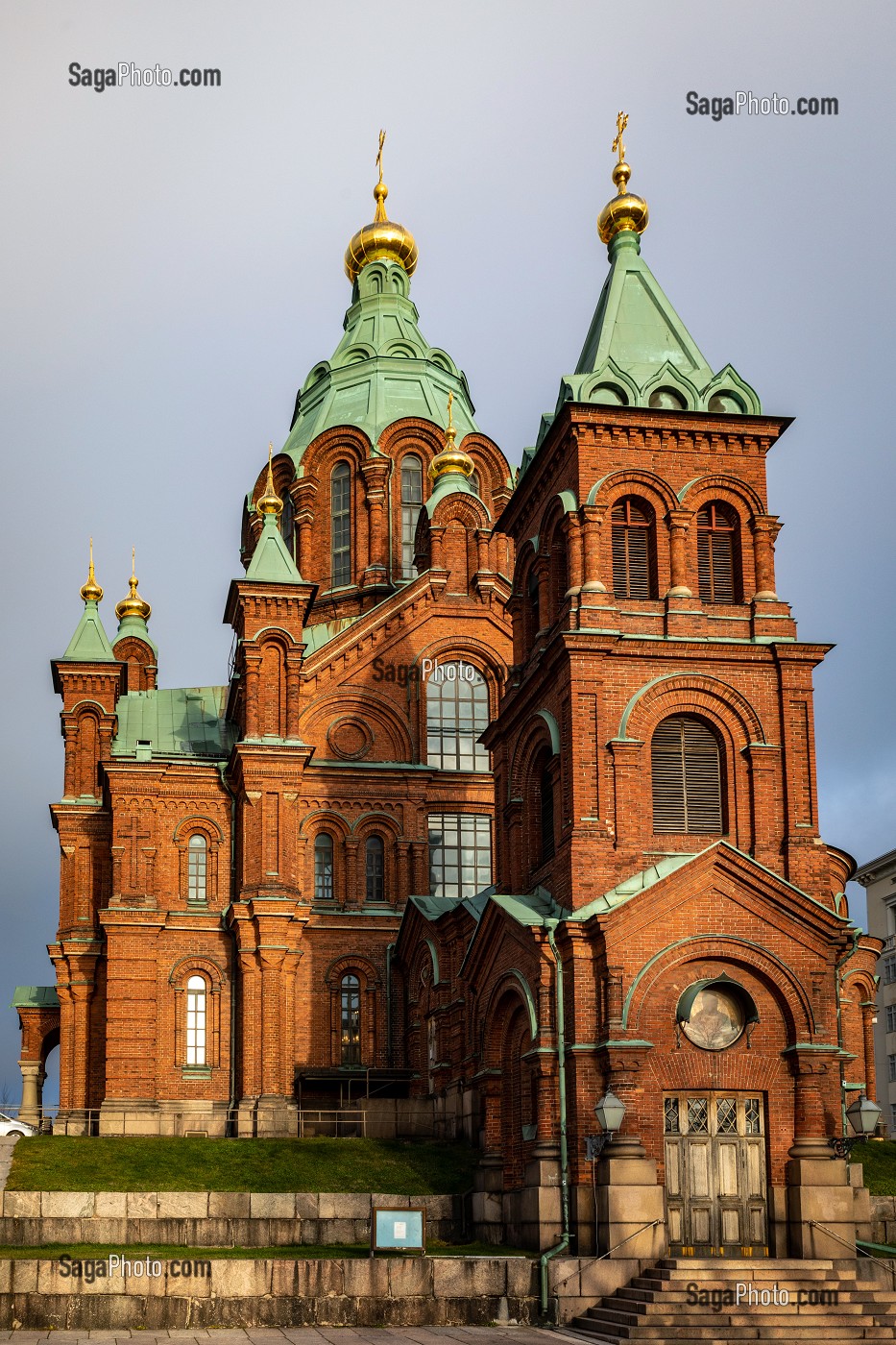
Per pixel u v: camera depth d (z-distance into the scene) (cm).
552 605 4684
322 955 6084
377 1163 4719
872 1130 3853
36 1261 3622
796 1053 4066
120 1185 4447
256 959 5784
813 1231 3934
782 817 4391
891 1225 4238
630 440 4566
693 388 4622
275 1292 3672
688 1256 3925
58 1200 4259
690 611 4466
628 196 5019
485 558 6675
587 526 4472
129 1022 5841
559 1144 4041
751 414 4584
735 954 4097
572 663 4372
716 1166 4025
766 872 4134
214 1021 5941
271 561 6128
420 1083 5694
